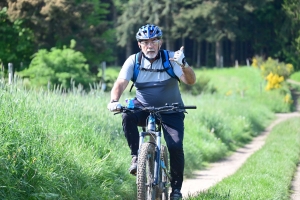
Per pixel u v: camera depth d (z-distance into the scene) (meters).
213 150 19.36
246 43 100.31
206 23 90.19
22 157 8.07
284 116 46.69
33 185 7.95
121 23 98.38
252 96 55.97
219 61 91.69
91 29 47.78
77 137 10.82
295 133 25.27
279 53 91.69
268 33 94.25
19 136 8.34
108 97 17.30
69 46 46.12
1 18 44.19
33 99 11.45
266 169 13.24
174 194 8.69
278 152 17.42
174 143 8.35
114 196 9.66
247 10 89.12
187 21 88.12
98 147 10.98
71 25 47.09
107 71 88.69
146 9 89.50
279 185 11.35
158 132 8.08
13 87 10.93
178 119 8.49
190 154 16.61
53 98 12.39
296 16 89.06
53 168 8.53
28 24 44.75
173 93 8.43
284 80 62.41
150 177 7.95
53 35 46.44
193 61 99.81
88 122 11.87
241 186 10.91
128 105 7.91
